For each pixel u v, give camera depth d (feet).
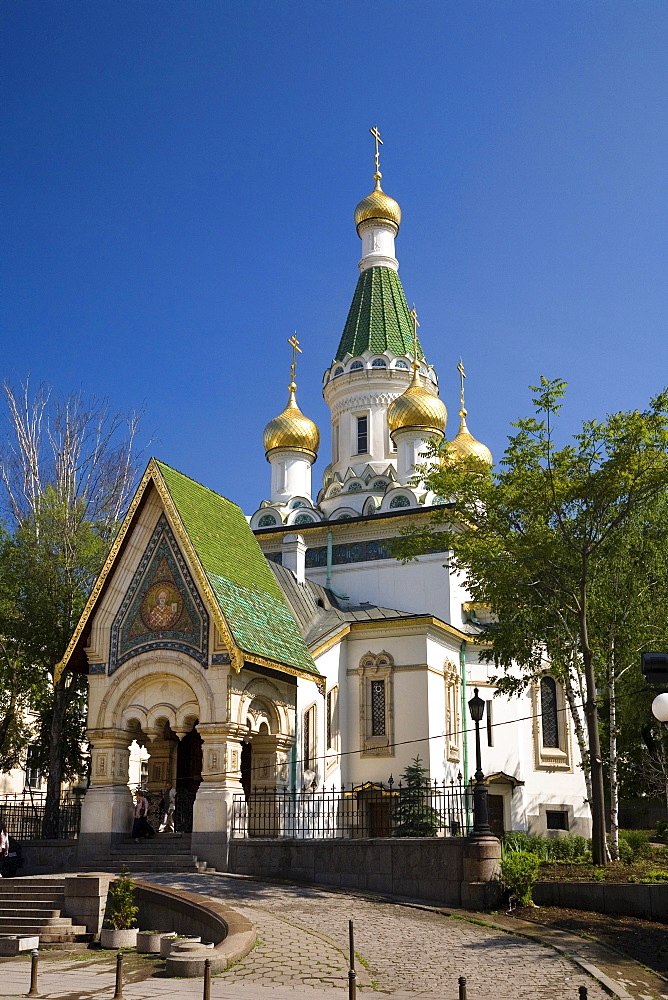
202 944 61.26
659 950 61.00
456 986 51.31
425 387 163.43
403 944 61.05
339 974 53.47
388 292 180.65
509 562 93.86
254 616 99.60
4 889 74.13
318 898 75.31
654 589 104.83
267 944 59.93
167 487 99.55
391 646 123.54
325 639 116.88
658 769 120.16
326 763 112.78
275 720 100.48
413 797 102.78
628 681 110.42
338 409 174.40
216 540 102.94
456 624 136.56
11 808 106.63
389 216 186.50
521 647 100.53
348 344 177.47
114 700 98.58
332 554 146.30
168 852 91.09
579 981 52.54
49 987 51.90
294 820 99.45
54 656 112.88
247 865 86.63
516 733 136.46
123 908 67.87
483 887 73.92
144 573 100.78
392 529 143.02
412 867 78.28
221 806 89.20
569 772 141.28
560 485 89.30
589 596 98.68
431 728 119.55
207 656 94.48
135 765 147.43
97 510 131.54
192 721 98.53
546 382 89.35
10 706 114.62
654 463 86.48
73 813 105.50
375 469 165.07
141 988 51.13
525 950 59.88
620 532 96.22
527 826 134.72
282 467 170.91
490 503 92.58
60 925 68.28
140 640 98.99
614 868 82.79
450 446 157.99
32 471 135.64
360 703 122.83
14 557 115.55
